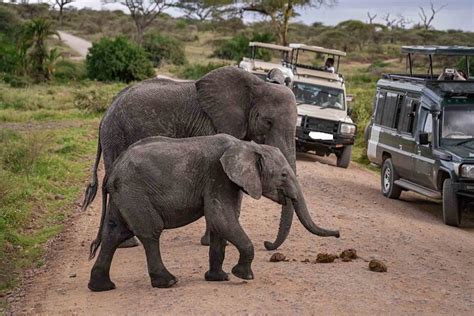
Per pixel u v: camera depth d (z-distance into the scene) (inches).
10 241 449.7
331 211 533.3
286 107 414.3
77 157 775.1
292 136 414.3
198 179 322.7
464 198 535.2
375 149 679.1
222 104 412.8
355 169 826.8
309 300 305.9
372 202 606.2
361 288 326.6
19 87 1750.7
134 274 363.9
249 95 417.4
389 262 389.1
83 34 4227.4
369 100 1219.2
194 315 286.0
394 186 633.0
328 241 435.8
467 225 547.5
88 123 1098.1
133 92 422.6
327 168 784.9
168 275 329.4
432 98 584.1
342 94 856.9
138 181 321.1
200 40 3981.3
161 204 322.7
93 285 336.5
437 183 556.1
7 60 1900.8
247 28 4188.0
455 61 1797.5
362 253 408.5
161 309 295.9
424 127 589.3
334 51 910.4
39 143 748.0
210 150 324.2
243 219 491.5
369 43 3666.3
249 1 2266.2
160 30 4384.8
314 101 847.1
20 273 391.9
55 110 1274.6
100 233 337.1
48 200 566.3
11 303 338.3
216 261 339.3
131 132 416.2
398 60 2847.0
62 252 424.8
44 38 1936.5
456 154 539.2
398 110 643.5
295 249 410.6
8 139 791.1
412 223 522.6
